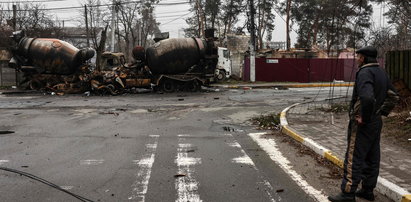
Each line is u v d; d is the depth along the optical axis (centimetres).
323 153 680
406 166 570
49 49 2203
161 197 476
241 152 730
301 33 4406
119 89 2103
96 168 611
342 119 1063
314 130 897
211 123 1085
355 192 455
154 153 716
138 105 1551
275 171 597
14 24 3102
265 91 2255
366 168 462
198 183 533
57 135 906
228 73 3028
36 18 3559
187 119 1162
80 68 2256
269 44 5475
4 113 1322
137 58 2148
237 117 1196
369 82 429
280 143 818
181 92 2170
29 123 1095
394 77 1045
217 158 680
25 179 550
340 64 3138
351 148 452
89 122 1111
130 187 515
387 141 736
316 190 504
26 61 2262
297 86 2708
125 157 684
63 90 2169
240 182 539
